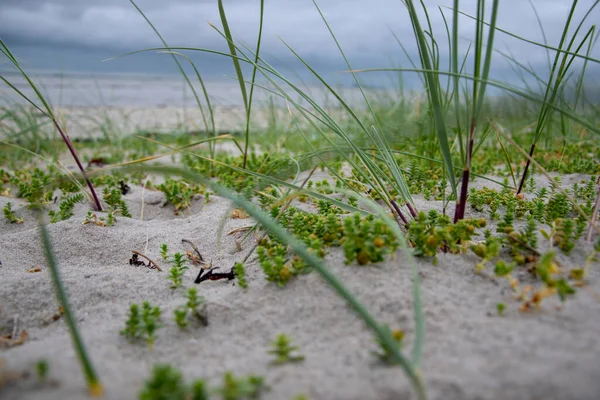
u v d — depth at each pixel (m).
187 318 0.33
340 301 0.32
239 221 0.56
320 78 0.44
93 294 0.39
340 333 0.29
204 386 0.23
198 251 0.48
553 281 0.30
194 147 1.24
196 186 0.71
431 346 0.27
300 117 1.43
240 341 0.30
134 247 0.51
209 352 0.29
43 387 0.24
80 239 0.51
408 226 0.43
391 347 0.22
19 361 0.26
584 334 0.26
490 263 0.36
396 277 0.34
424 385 0.24
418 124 0.86
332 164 0.83
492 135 1.02
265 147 1.22
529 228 0.38
